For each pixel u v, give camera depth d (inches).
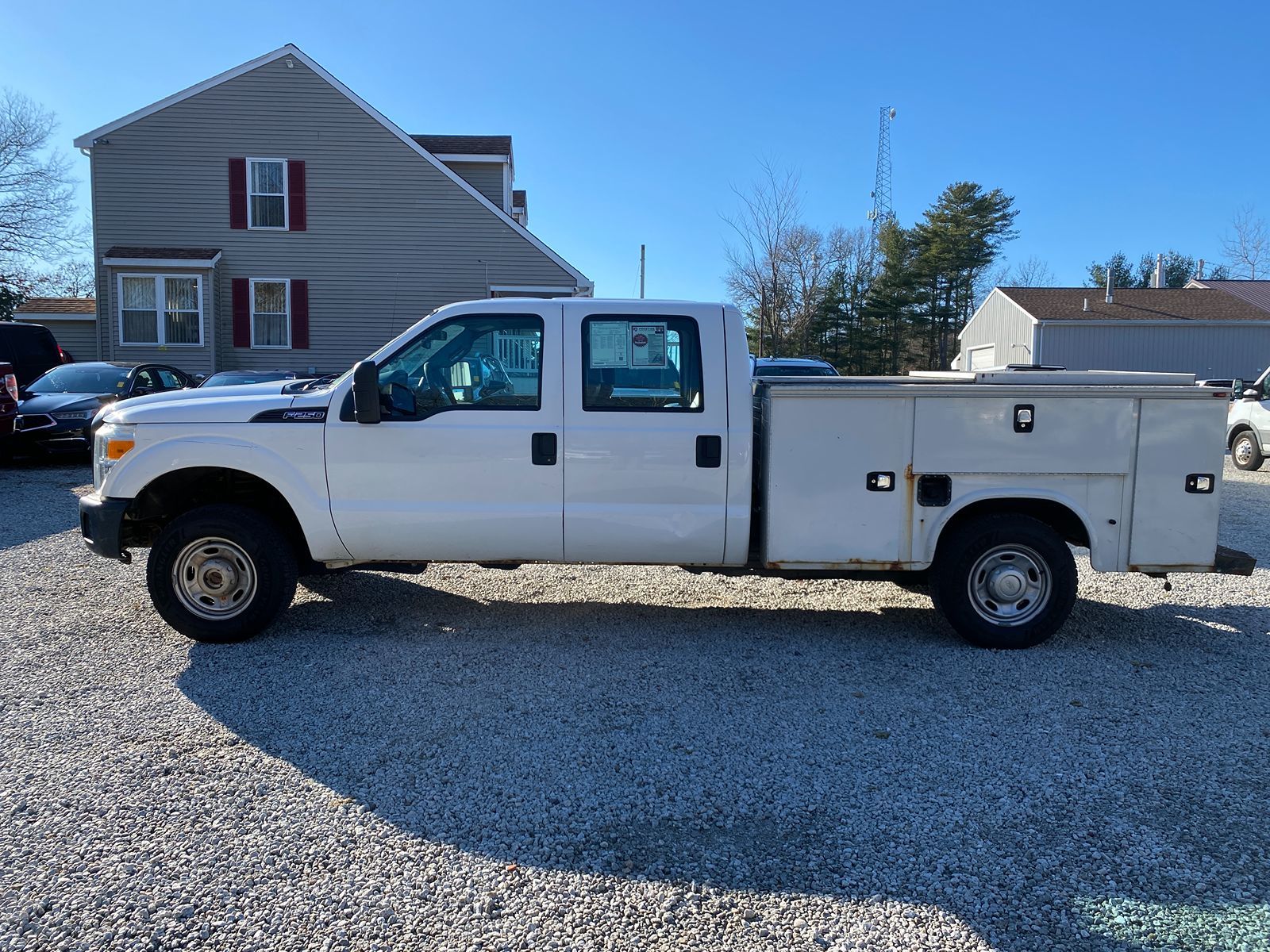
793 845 126.1
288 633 218.2
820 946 104.6
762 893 114.7
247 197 877.2
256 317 893.8
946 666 200.2
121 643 207.6
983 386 205.8
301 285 887.1
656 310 207.2
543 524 207.2
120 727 161.5
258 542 205.5
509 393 207.6
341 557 209.9
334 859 120.7
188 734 159.0
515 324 207.6
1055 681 191.5
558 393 205.9
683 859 122.3
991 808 136.4
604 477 205.9
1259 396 591.8
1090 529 208.4
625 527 207.0
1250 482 535.8
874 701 178.5
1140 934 106.8
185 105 868.0
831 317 1834.4
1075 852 124.6
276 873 117.1
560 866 120.3
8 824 127.6
